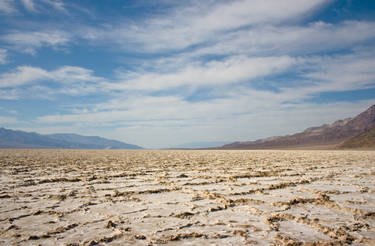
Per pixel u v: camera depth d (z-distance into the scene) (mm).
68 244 3883
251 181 9805
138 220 5098
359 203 6434
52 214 5531
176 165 17016
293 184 9094
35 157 26125
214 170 13711
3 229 4578
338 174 12125
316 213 5602
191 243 3961
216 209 5891
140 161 21047
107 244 3918
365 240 4098
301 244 3920
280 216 5383
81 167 15547
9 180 10203
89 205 6312
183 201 6676
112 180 10250
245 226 4730
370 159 24078
